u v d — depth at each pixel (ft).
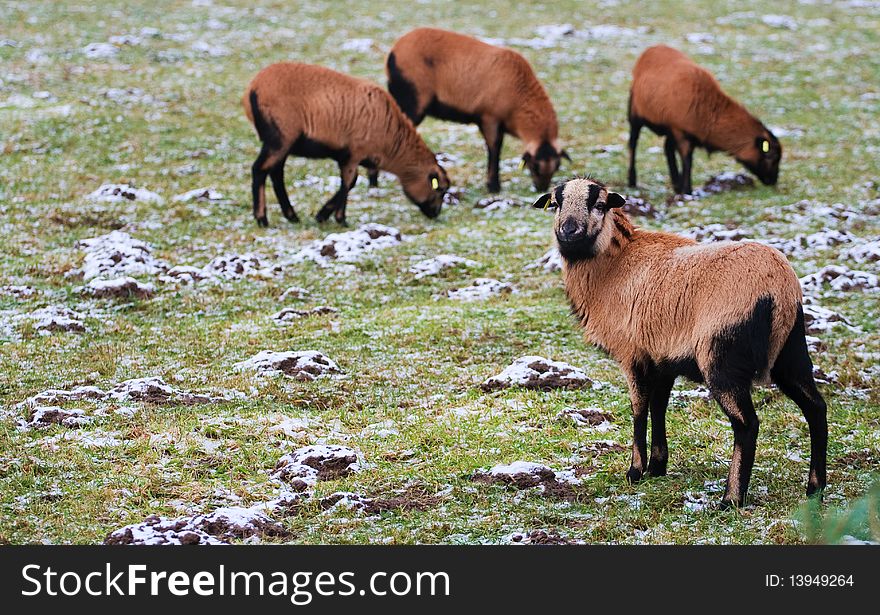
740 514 53.83
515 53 144.87
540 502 56.75
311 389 76.28
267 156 122.52
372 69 215.72
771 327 52.24
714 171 158.10
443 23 258.78
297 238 122.11
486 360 84.23
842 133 181.16
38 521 53.98
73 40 224.74
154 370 80.12
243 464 61.98
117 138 163.63
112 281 101.09
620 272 57.77
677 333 54.65
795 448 64.85
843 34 263.49
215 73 209.36
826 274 104.58
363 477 60.03
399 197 144.05
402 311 97.60
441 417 70.33
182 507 56.03
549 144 143.54
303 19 257.96
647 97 141.49
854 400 74.43
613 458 62.95
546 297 102.17
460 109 146.00
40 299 98.37
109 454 62.69
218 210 132.87
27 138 159.94
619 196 58.39
